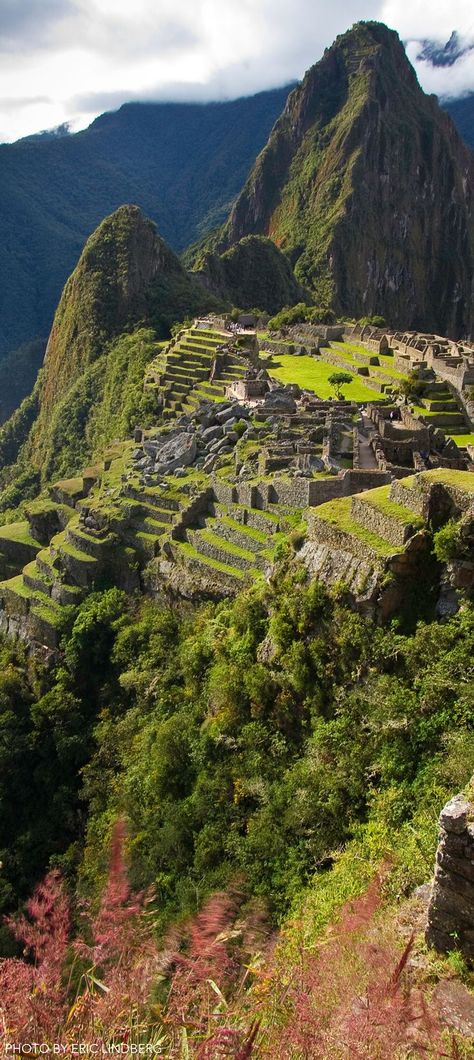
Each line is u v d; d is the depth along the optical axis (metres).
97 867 26.31
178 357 96.06
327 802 19.86
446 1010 11.24
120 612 40.25
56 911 11.02
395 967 10.70
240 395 68.50
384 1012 9.59
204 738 27.03
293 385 71.12
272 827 21.06
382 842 17.02
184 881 22.61
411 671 20.11
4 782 36.00
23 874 32.31
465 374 82.69
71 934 12.67
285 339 125.62
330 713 22.20
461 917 12.32
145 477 47.25
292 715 23.92
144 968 10.20
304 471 36.66
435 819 16.22
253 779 23.48
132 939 11.09
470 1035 10.69
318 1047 9.06
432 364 92.75
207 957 11.23
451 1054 9.74
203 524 39.84
